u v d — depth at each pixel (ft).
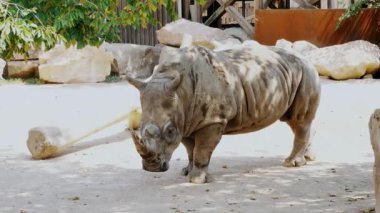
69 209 52.80
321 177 62.39
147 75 159.53
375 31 157.07
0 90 138.62
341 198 54.44
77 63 150.92
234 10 168.45
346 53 141.49
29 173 67.21
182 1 174.40
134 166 69.46
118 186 60.49
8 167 70.38
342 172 64.34
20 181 63.57
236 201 53.98
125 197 56.24
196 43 152.25
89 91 134.00
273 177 62.64
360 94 119.34
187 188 58.90
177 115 56.49
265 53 64.75
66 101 120.37
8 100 123.24
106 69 154.10
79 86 143.95
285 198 54.75
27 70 159.53
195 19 172.86
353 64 139.54
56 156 75.77
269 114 63.36
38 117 104.42
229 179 62.18
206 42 152.15
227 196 55.72
